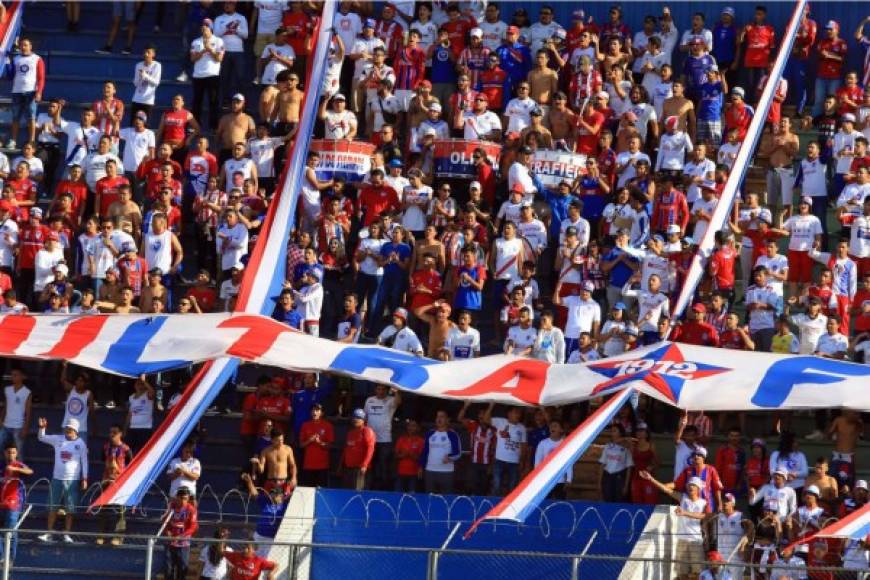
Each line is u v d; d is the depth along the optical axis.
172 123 85.44
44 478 68.12
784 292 79.56
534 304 77.00
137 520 68.38
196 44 88.69
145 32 94.81
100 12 96.38
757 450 67.50
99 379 73.75
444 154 81.81
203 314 68.94
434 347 73.94
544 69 88.00
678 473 67.81
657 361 66.00
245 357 66.00
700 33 90.38
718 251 76.88
